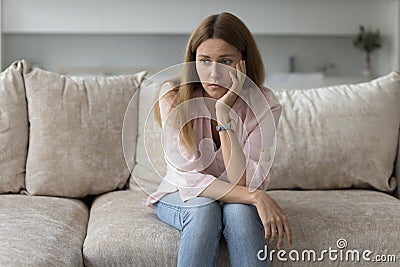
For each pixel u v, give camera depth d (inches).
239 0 230.1
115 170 106.0
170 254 81.9
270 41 244.7
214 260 79.2
